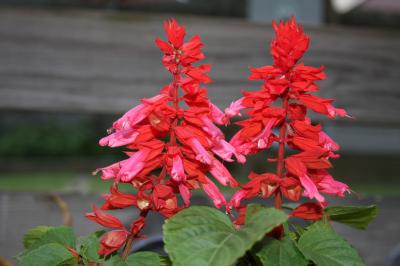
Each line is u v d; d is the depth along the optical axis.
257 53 2.17
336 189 1.09
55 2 2.18
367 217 1.20
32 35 2.04
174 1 2.27
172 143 1.05
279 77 1.09
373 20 2.44
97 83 2.07
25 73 2.03
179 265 0.90
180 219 0.98
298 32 1.04
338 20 2.42
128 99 2.09
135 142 1.05
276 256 1.00
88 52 2.07
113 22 2.09
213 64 2.15
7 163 3.04
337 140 2.57
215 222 0.99
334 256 1.01
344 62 2.22
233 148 1.06
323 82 2.20
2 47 2.03
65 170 3.10
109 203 1.07
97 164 3.21
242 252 0.88
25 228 2.00
